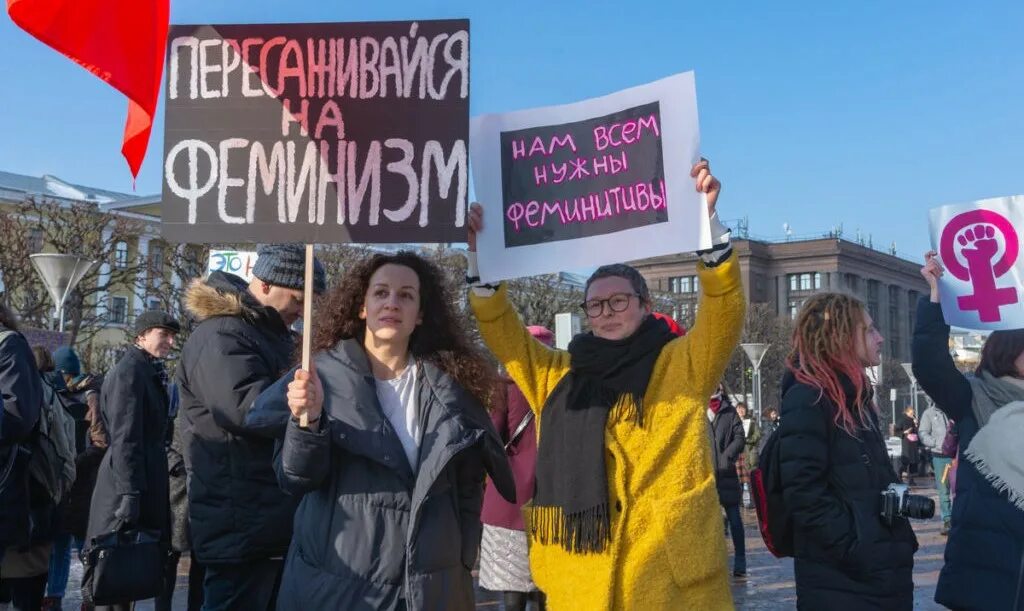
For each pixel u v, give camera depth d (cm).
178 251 2117
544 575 290
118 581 414
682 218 295
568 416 290
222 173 293
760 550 1058
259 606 348
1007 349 393
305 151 293
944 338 410
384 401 284
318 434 254
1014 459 363
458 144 291
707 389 286
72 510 585
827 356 331
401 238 290
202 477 347
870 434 327
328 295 304
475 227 318
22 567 491
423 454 269
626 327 294
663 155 301
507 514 488
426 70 294
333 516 265
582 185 313
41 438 479
